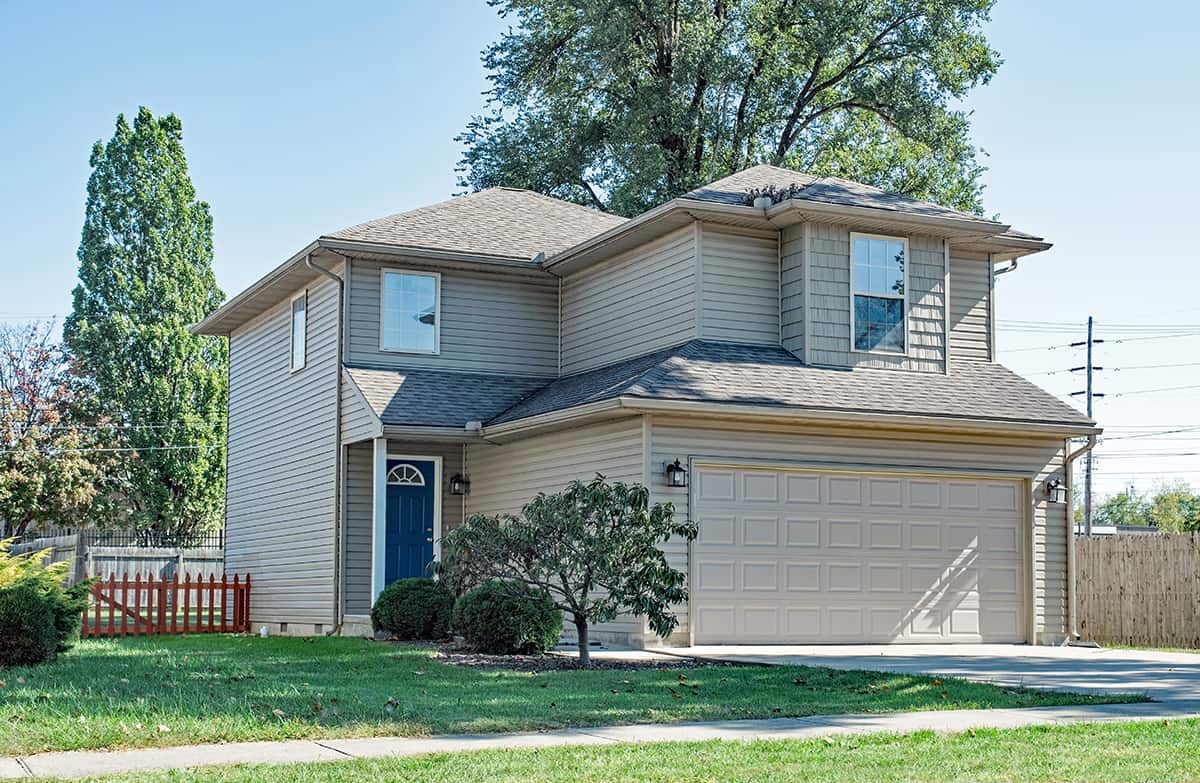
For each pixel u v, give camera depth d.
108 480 42.91
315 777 7.48
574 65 37.66
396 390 21.02
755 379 18.52
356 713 10.06
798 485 18.56
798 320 19.69
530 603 16.19
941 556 19.50
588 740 9.03
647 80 37.94
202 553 30.50
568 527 14.90
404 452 21.84
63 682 12.18
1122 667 15.25
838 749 8.66
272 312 25.39
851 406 18.44
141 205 45.31
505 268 22.70
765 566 18.17
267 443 25.09
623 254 21.59
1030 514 20.19
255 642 18.50
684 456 17.77
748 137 38.16
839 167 39.22
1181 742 9.04
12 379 42.53
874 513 19.06
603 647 17.75
